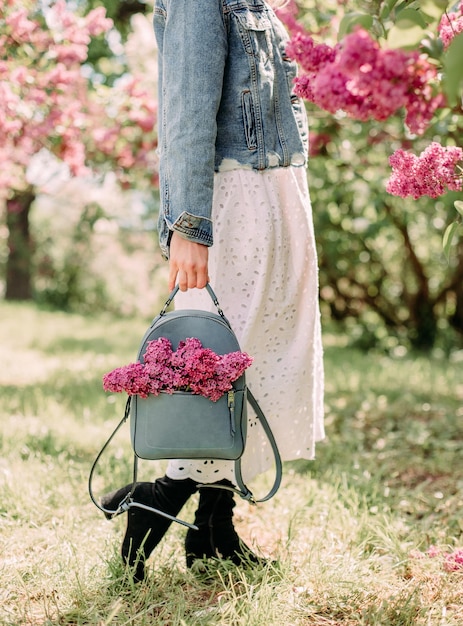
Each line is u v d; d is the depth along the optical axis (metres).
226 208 1.98
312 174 6.43
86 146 5.30
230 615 1.81
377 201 5.81
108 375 1.81
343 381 6.02
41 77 4.39
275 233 2.00
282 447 2.10
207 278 1.89
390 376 6.32
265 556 2.24
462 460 3.52
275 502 2.75
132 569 1.97
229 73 1.96
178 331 1.88
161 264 16.16
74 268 17.98
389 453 3.59
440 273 10.50
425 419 4.52
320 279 10.19
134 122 5.27
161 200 1.94
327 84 1.48
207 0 1.87
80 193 14.86
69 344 8.60
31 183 5.75
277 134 2.03
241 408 1.84
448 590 1.98
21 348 8.12
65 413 4.29
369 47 1.42
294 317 2.09
